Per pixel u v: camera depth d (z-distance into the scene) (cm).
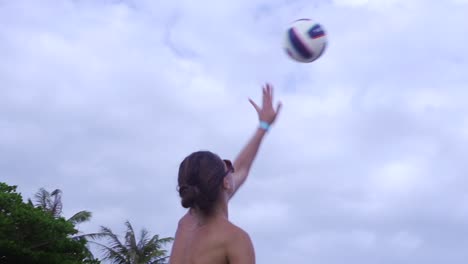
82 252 3247
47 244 3055
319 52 540
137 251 4631
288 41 546
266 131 393
